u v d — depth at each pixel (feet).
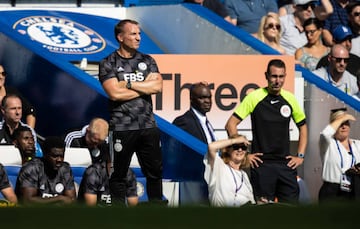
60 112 111.75
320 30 143.23
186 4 133.39
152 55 119.24
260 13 143.33
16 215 42.37
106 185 91.97
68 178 92.22
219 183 95.04
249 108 101.86
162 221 41.73
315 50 143.23
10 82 115.14
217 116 119.85
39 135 111.24
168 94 118.83
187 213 42.70
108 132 93.45
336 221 41.60
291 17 143.95
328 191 110.01
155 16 135.23
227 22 131.64
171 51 133.49
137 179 98.99
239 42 128.36
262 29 135.44
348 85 136.15
